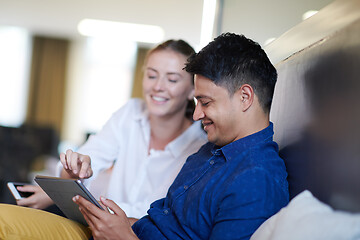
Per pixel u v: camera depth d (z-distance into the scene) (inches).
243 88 47.3
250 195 41.9
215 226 43.1
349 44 39.1
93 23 341.1
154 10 293.3
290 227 34.1
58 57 407.8
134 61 407.2
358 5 40.9
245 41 49.0
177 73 76.3
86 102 410.6
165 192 72.9
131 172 82.8
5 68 402.6
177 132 81.4
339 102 39.8
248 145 47.7
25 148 223.6
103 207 49.3
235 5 100.6
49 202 67.7
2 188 151.2
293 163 49.1
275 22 77.3
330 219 32.0
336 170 38.9
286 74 56.1
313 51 47.7
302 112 48.4
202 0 263.3
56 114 406.3
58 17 336.5
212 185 46.9
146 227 53.7
